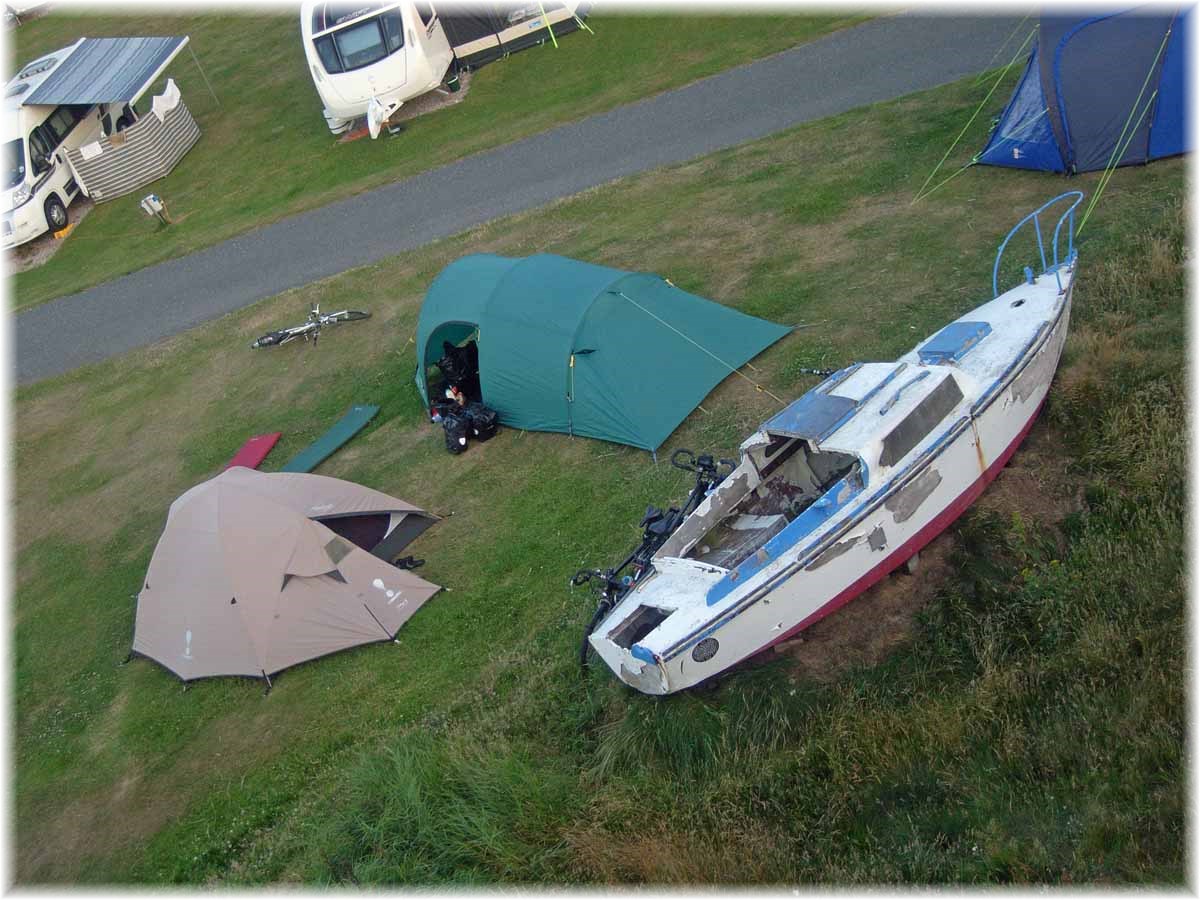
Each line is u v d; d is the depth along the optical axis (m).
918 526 8.83
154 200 24.95
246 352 18.73
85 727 11.16
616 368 12.56
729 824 7.50
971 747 7.47
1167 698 7.22
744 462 9.39
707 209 17.86
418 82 25.86
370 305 18.78
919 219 15.12
